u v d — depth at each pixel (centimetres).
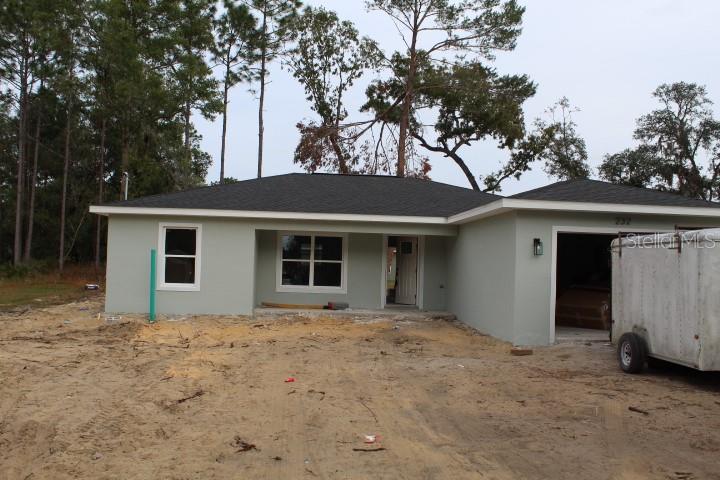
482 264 1399
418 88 3700
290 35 4047
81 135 3791
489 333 1339
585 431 625
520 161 4128
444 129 4144
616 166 3838
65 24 3080
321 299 1734
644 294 909
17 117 3781
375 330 1409
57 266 3541
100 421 646
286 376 889
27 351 1047
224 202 1595
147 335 1255
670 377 893
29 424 629
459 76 3597
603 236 1655
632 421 660
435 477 497
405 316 1625
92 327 1348
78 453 549
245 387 814
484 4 3400
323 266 1744
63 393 762
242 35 3869
